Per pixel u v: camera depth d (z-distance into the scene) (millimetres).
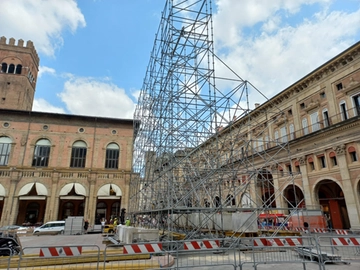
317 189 25500
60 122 36938
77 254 8867
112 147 38062
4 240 13852
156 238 14758
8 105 49031
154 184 22734
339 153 22766
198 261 11523
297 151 27391
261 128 32781
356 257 12617
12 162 33906
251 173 19094
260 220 23172
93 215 34250
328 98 24875
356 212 20875
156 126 18891
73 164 36000
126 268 9492
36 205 35844
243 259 11945
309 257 11656
